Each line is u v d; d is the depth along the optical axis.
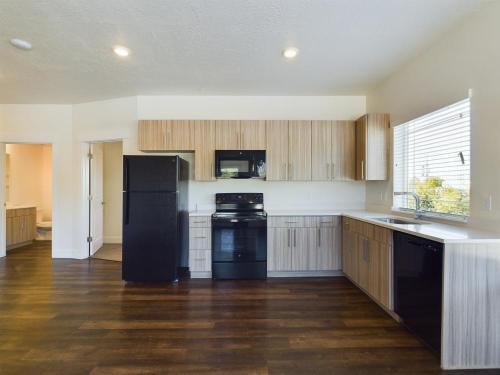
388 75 3.51
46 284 3.47
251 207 4.15
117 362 1.95
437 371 1.86
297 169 3.92
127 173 3.50
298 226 3.70
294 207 4.28
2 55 2.92
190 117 4.24
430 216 2.79
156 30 2.46
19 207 5.47
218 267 3.67
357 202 4.30
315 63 3.14
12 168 5.82
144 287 3.38
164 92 4.08
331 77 3.56
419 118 3.01
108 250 5.21
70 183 4.70
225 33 2.51
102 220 5.41
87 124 4.57
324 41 2.66
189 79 3.59
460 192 2.48
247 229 3.67
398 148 3.44
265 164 3.90
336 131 3.95
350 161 3.94
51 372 1.84
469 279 1.86
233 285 3.45
